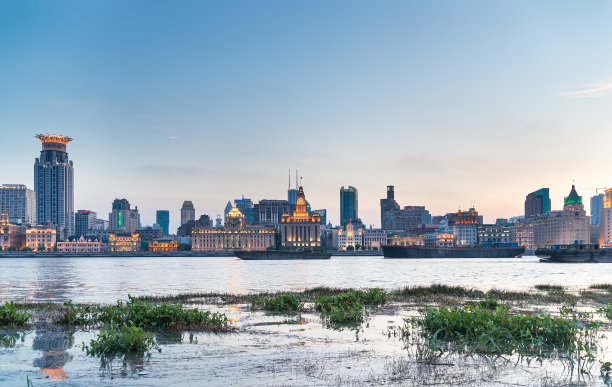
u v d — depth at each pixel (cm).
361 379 1905
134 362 2203
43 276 13038
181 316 3216
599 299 5000
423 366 2117
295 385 1830
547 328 2623
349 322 3438
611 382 1870
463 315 2861
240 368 2086
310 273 14462
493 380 1892
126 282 10031
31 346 2572
